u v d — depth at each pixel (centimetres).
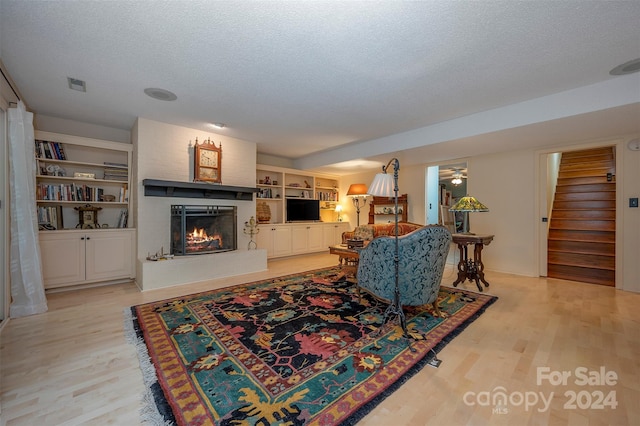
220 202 432
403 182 573
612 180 465
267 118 354
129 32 183
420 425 127
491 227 452
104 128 393
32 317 251
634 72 232
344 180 702
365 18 169
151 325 233
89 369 170
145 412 134
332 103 304
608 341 207
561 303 293
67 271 326
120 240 360
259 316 254
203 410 135
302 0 154
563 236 452
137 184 358
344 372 167
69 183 363
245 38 190
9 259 250
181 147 392
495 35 185
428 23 173
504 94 278
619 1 153
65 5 158
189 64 225
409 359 182
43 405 139
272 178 599
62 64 225
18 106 253
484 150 423
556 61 216
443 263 237
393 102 299
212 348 195
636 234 334
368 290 254
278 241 556
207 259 386
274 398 143
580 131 318
